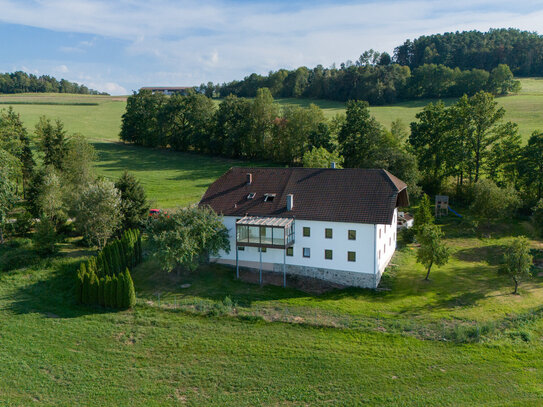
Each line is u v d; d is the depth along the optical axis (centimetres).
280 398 2409
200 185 8488
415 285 4150
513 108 12494
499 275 4075
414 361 2744
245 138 10744
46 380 2584
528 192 6725
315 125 10112
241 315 3459
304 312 3544
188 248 3956
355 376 2598
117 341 3066
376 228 4009
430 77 15725
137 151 11812
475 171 7656
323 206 4297
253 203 4603
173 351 2930
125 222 5269
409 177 6662
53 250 4750
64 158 6825
